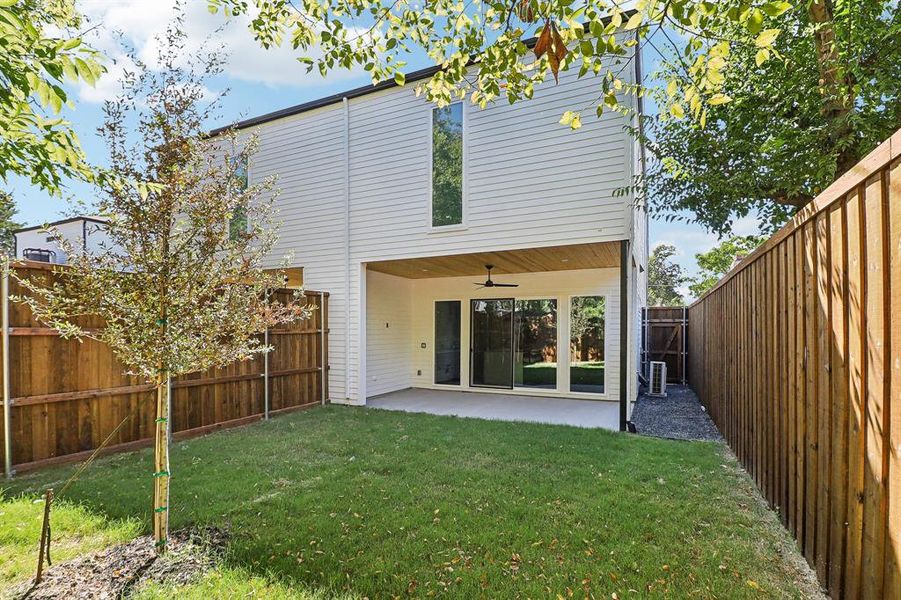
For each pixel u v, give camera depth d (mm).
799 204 5430
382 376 9969
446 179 7512
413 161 7793
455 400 9102
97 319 5098
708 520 3248
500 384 10180
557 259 8070
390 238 7996
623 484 3953
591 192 6469
